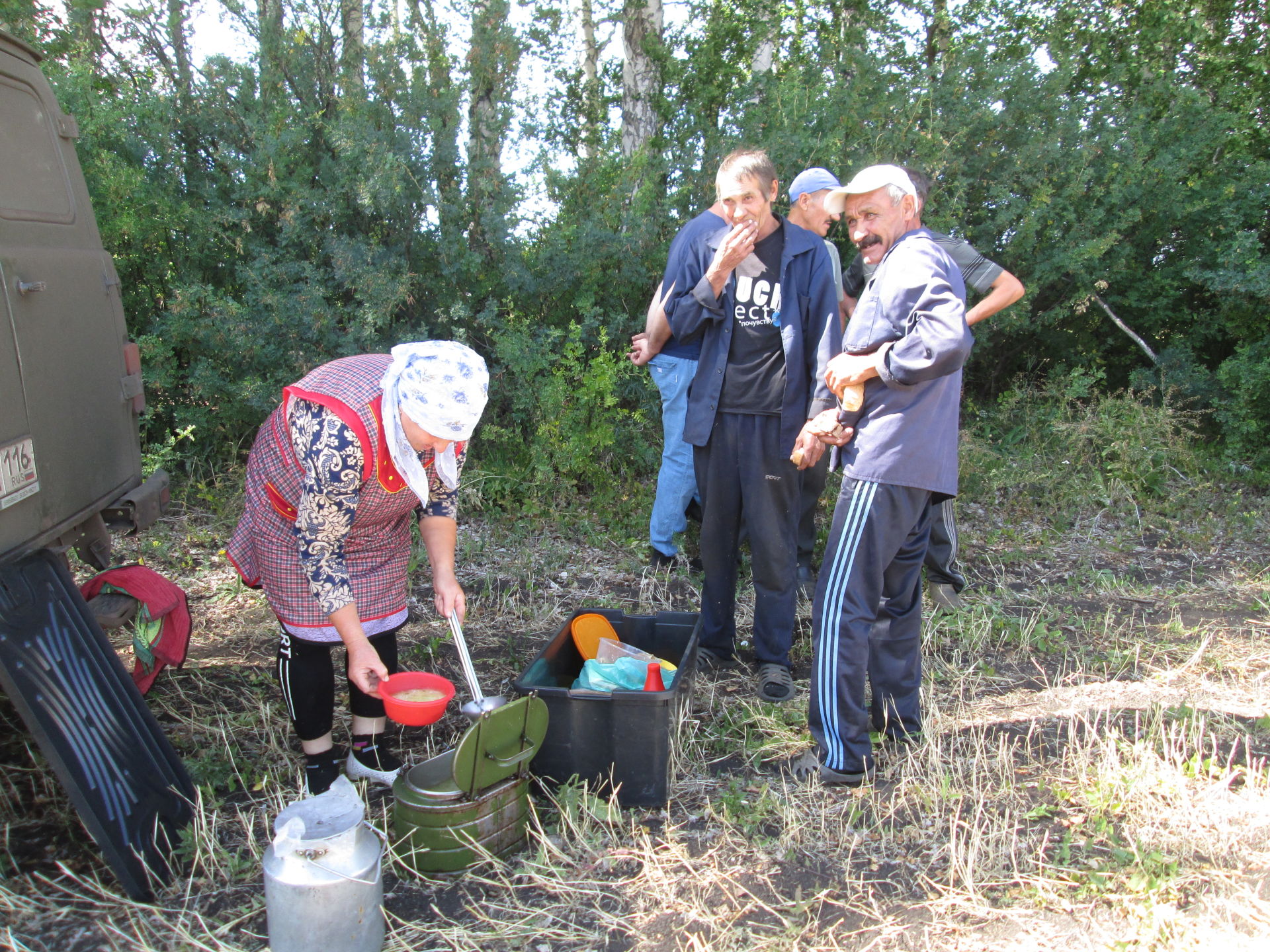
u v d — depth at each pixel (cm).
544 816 279
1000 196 696
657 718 277
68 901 236
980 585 506
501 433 594
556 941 228
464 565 510
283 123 590
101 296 323
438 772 259
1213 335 809
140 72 638
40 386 272
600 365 570
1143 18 924
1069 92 898
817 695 294
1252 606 481
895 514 281
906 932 230
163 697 348
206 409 581
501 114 618
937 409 281
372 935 218
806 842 268
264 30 617
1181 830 267
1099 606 480
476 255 589
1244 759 310
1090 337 824
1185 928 226
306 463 240
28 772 292
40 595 258
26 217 286
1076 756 308
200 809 259
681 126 691
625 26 823
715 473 355
